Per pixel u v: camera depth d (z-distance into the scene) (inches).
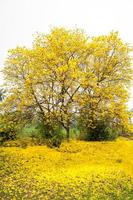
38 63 1164.5
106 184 809.5
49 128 1147.3
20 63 1175.6
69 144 1099.9
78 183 809.5
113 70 1207.6
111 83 1198.9
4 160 960.9
